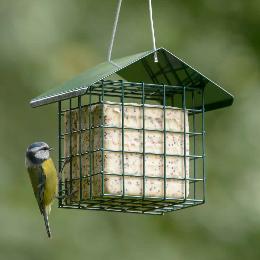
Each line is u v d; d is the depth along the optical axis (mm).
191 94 13062
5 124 18031
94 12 18875
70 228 17141
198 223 17734
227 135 18266
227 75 18922
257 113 18531
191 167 17734
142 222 17594
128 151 12484
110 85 12898
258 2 19828
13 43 18141
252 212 17781
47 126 18062
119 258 17156
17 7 18281
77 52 18297
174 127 12742
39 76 18078
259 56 19375
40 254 16922
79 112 12836
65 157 13102
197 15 19453
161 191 12562
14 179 17656
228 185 17891
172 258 17406
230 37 19438
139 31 18875
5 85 18125
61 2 18578
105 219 17391
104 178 12359
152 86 12805
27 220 17078
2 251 16750
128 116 12539
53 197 13969
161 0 19359
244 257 17688
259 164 18141
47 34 18281
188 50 18984
